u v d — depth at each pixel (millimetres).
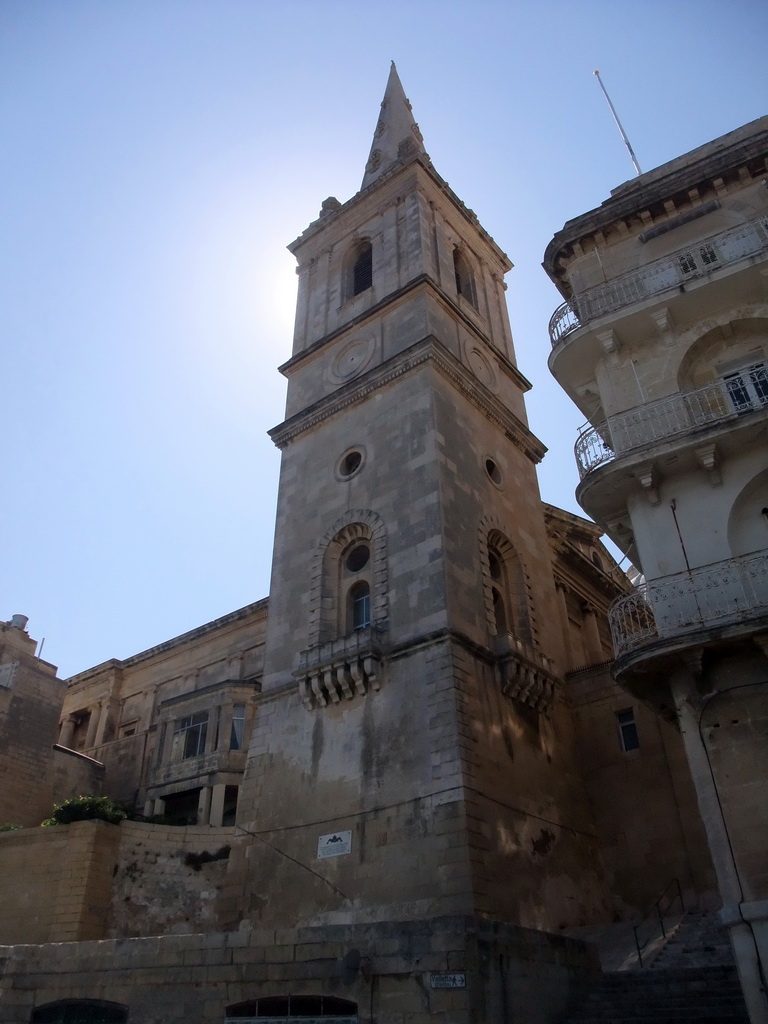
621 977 19703
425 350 33469
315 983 16781
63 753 41156
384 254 40188
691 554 18688
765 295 20578
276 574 33281
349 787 25922
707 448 18969
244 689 40438
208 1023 17266
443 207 42562
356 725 26906
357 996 16297
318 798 26469
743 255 20797
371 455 33125
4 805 37094
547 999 17656
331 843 25266
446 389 33688
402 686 26516
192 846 30672
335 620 30562
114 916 28531
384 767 25438
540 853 25500
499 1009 15852
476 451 33875
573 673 32125
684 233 23031
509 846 24219
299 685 29047
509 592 32438
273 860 26312
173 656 50719
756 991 14727
